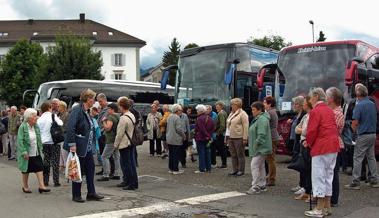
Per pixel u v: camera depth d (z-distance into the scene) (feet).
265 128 32.40
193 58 62.69
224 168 46.37
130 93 96.73
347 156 41.24
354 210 27.66
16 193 33.27
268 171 36.63
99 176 41.52
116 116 38.63
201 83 61.31
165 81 64.49
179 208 28.45
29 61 180.55
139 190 34.32
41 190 33.45
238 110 40.27
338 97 27.91
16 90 179.83
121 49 238.48
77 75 140.15
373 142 34.06
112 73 236.84
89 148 30.35
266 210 27.84
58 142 35.68
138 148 74.08
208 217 26.25
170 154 42.45
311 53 51.34
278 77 53.01
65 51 140.97
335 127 25.91
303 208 28.32
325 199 26.43
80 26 253.44
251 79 61.77
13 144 60.03
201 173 42.73
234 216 26.45
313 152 25.76
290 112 50.24
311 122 25.67
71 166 29.48
